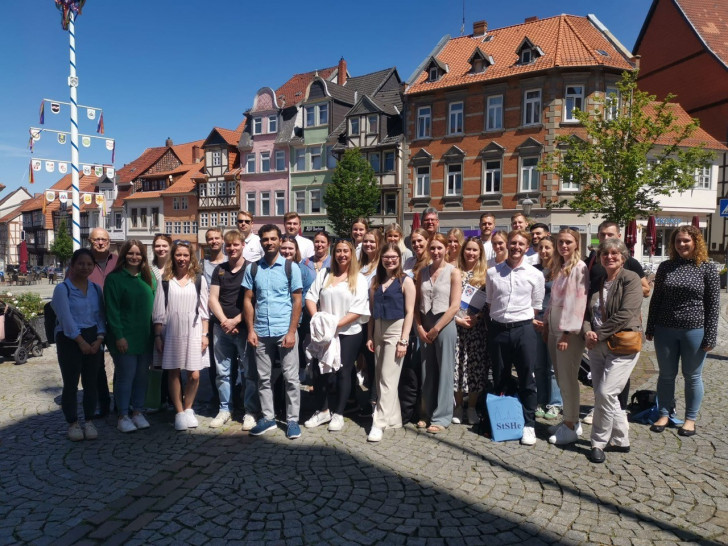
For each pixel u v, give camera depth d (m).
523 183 26.45
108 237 6.02
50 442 4.91
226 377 5.54
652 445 4.78
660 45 34.41
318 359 5.07
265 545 3.18
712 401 6.08
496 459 4.49
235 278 5.38
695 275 4.95
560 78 24.97
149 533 3.31
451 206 28.73
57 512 3.57
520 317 4.95
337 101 35.81
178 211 46.38
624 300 4.46
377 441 4.94
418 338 5.61
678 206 27.92
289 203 37.88
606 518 3.50
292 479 4.08
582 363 6.83
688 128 19.44
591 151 19.91
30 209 68.88
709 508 3.62
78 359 4.93
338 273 5.36
